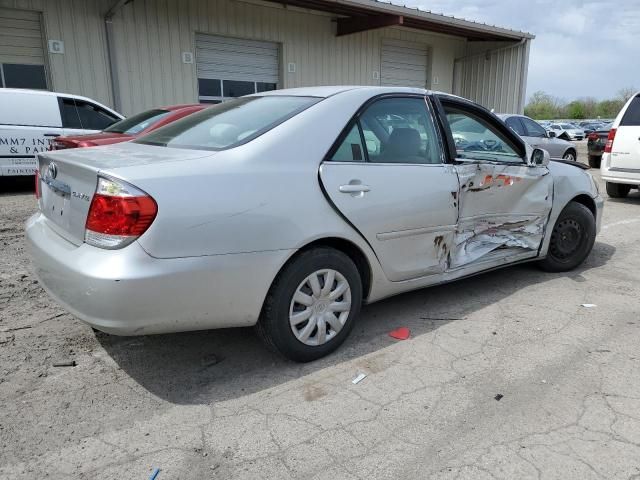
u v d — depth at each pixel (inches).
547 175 178.9
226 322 111.2
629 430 100.0
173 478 87.7
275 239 112.0
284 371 122.7
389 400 110.7
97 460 91.8
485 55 767.7
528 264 207.9
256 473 89.0
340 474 88.7
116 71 461.1
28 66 426.6
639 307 161.8
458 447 95.3
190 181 103.8
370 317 154.1
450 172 147.3
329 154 123.6
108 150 125.6
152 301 99.6
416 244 141.2
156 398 111.4
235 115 135.6
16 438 97.2
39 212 134.6
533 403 109.2
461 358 129.0
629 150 346.6
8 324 144.5
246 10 533.6
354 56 644.7
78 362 125.7
